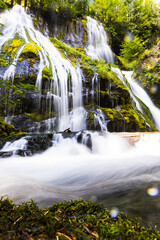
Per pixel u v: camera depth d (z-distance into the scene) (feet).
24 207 4.10
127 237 2.86
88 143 21.18
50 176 10.82
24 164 14.37
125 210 4.71
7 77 31.68
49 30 60.23
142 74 65.72
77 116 34.22
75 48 58.80
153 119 54.34
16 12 52.54
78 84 38.27
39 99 33.45
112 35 83.87
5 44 36.96
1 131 24.04
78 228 3.12
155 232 3.18
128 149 22.43
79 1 70.90
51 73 35.58
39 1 58.59
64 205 4.33
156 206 4.96
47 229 3.05
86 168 12.87
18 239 2.77
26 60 34.37
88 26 70.28
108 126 34.60
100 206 4.35
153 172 10.67
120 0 88.99
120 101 40.73
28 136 21.02
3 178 9.05
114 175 10.55
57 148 20.49
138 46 72.33
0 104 30.45
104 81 40.29
